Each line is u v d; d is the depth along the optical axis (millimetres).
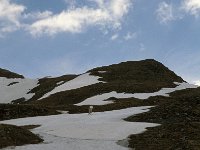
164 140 39375
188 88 89750
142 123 49219
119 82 98250
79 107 75062
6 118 66625
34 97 103375
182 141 37719
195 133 41344
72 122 53688
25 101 103750
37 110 70438
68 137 42938
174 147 36438
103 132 44438
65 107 75188
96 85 94875
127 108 68188
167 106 58438
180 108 56906
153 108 60062
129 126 46906
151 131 43562
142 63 119625
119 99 81188
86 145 37969
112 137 41969
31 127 52156
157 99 78875
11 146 37219
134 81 100812
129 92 87125
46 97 92500
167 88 91562
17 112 68812
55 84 112938
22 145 38281
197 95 61125
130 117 56844
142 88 89250
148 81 102812
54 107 75062
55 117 61531
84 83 101125
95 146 37500
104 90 89375
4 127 40469
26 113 69062
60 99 87688
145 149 36688
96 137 42219
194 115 54719
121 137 41812
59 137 43125
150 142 38938
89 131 45406
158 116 55500
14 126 42500
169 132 42344
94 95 87125
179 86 95562
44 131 47531
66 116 62062
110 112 64062
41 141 41188
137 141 39719
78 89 92312
